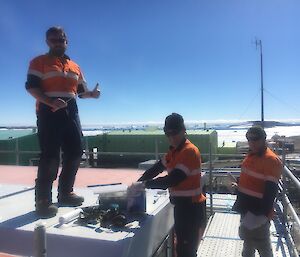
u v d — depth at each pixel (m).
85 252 3.43
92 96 4.70
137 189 4.00
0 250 3.74
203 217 4.03
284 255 5.95
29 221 3.98
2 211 4.38
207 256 6.33
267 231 4.61
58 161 4.28
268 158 4.50
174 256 5.23
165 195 5.09
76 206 4.60
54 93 4.10
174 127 3.81
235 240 7.09
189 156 3.78
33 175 7.83
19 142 17.16
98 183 6.83
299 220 5.13
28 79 4.01
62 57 4.24
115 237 3.45
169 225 4.82
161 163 4.22
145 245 3.84
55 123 4.19
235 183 5.12
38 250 2.57
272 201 4.43
